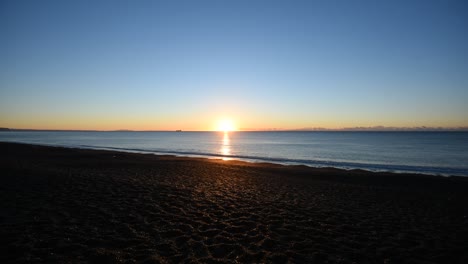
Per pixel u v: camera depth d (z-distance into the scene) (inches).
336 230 285.1
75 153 1180.5
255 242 242.5
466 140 3469.5
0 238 220.7
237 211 338.0
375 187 589.9
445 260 221.9
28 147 1469.0
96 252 203.8
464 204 440.1
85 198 362.3
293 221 308.3
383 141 3356.3
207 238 245.8
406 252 235.1
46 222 264.1
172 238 241.8
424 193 526.0
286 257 214.2
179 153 1642.5
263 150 1973.4
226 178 629.3
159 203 355.6
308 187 556.1
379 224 313.3
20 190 387.9
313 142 3225.9
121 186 450.3
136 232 251.1
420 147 2222.0
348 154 1649.9
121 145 2460.6
